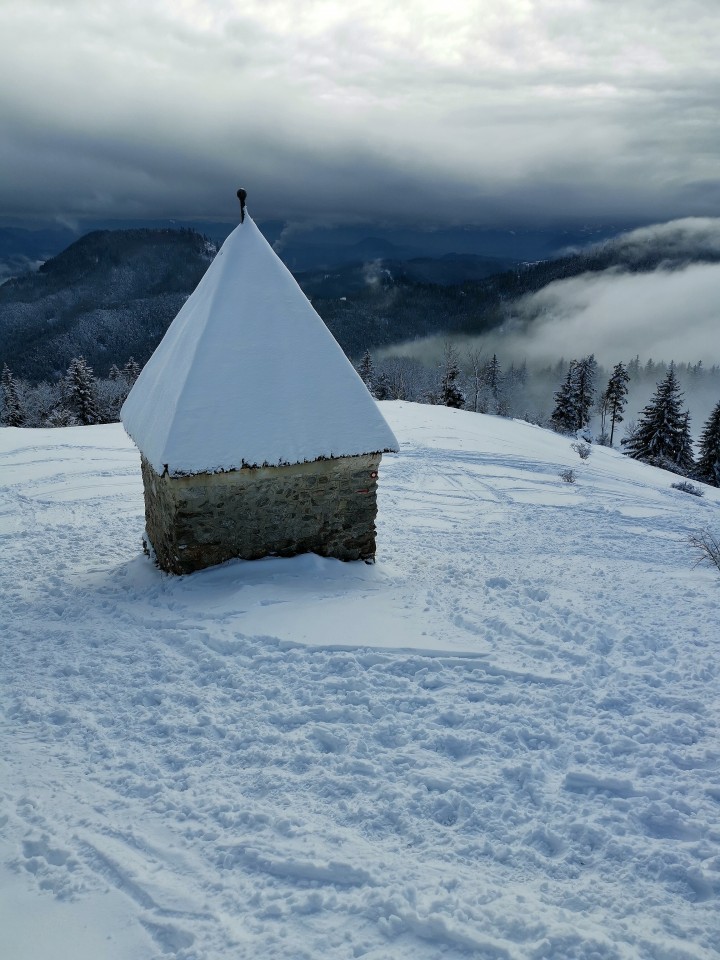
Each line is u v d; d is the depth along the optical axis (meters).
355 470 8.34
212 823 3.91
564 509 15.03
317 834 3.77
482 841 3.72
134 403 9.00
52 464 16.03
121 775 4.40
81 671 5.84
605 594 7.66
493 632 6.42
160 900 3.33
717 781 4.19
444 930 3.08
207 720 5.01
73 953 3.03
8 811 4.00
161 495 8.18
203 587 7.56
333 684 5.45
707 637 6.28
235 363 7.59
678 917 3.19
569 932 3.04
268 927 3.16
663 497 18.11
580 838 3.73
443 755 4.57
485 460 19.53
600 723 4.88
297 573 8.02
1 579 8.46
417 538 11.52
